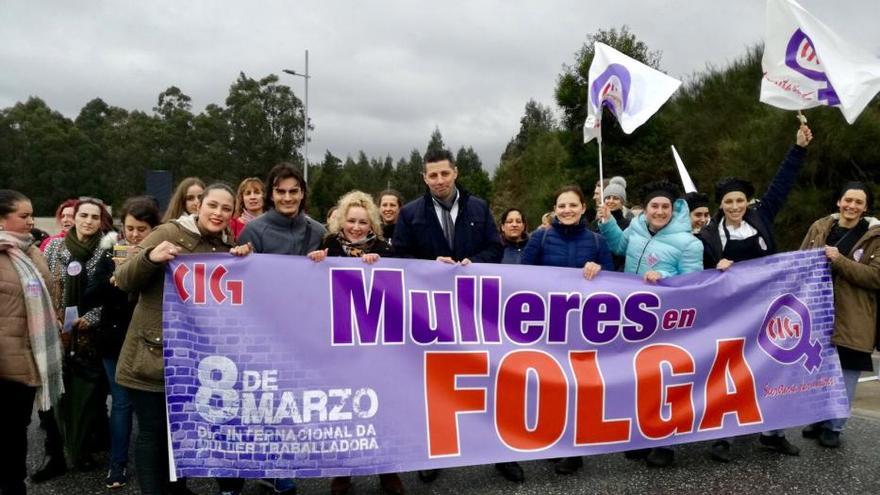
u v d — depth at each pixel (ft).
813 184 47.80
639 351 13.94
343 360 12.03
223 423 11.23
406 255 14.29
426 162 13.88
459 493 12.65
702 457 14.74
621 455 14.88
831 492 12.64
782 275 14.76
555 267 13.64
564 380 13.25
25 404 11.13
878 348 14.98
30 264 11.51
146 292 11.22
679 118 74.23
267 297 11.71
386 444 11.99
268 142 202.90
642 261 14.94
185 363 11.07
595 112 17.19
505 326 13.24
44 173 203.72
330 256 12.84
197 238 11.66
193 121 205.46
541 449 12.94
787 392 14.60
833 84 14.67
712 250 15.39
